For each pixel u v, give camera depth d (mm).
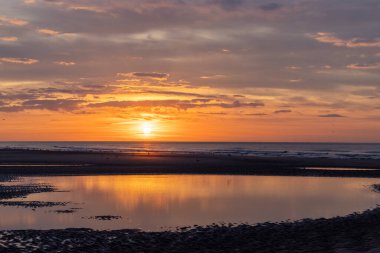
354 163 67750
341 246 15852
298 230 18859
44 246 15664
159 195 30766
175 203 27328
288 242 16609
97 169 52250
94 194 31062
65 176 44312
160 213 23828
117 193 31688
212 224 20859
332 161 72812
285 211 24719
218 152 123250
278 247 15828
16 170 49375
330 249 15422
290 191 33625
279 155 101062
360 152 131250
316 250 15312
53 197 29422
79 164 60938
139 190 33531
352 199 29625
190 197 29922
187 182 39719
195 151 133625
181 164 62219
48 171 48906
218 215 23312
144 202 27609
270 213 24031
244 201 28344
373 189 35406
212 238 17375
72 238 17109
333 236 17562
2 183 37094
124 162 65625
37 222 21281
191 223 21141
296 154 109375
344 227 19375
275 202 28000
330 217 23000
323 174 48594
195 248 15734
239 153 114562
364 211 24219
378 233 18062
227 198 29594
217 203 27422
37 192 31797
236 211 24562
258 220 22000
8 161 66562
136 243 16406
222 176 46031
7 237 17156
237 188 35281
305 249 15477
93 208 25297
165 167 56281
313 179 43406
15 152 101625
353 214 23109
